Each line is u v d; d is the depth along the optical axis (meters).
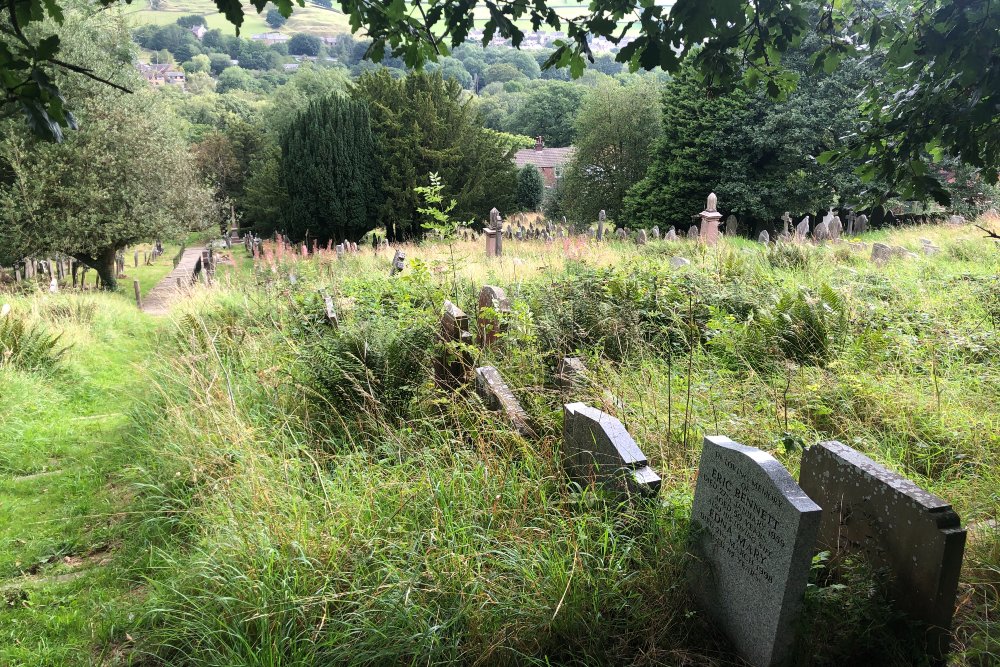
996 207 21.22
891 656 2.97
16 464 5.98
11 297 13.26
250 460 4.56
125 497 5.18
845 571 3.34
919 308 7.71
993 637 3.02
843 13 4.09
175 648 3.33
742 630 3.15
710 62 4.10
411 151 38.06
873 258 11.92
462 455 4.36
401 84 40.25
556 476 4.13
